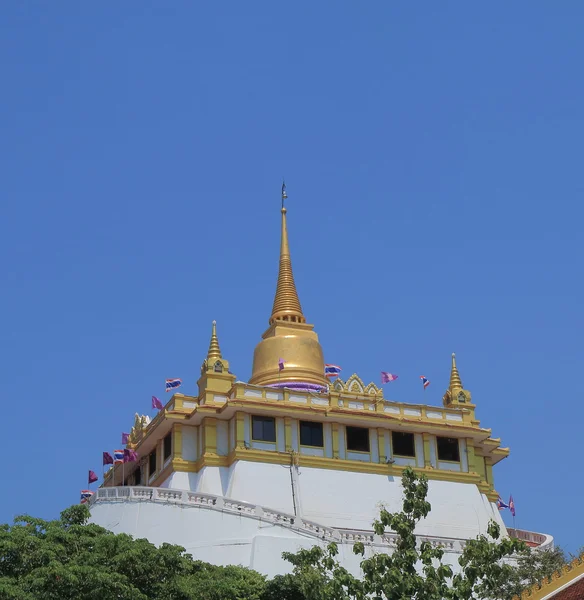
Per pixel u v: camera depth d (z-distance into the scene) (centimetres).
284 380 11525
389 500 10581
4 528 7606
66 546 7581
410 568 7019
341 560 8975
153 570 7544
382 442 10831
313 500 10362
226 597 7662
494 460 11788
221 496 9288
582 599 6309
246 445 10425
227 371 10950
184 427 10694
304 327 12100
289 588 7581
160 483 10800
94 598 7125
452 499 10850
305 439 10662
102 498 9494
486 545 7106
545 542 9931
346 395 11038
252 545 8944
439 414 11194
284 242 12781
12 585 7056
